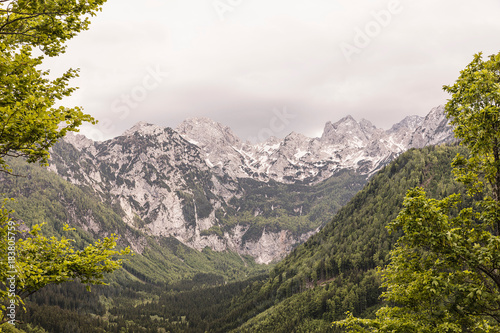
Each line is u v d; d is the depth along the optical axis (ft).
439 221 67.05
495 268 65.77
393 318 73.97
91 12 51.21
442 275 69.10
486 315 68.44
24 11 47.50
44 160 52.01
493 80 71.67
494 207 68.69
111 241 58.59
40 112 45.09
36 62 49.08
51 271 52.90
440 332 62.75
